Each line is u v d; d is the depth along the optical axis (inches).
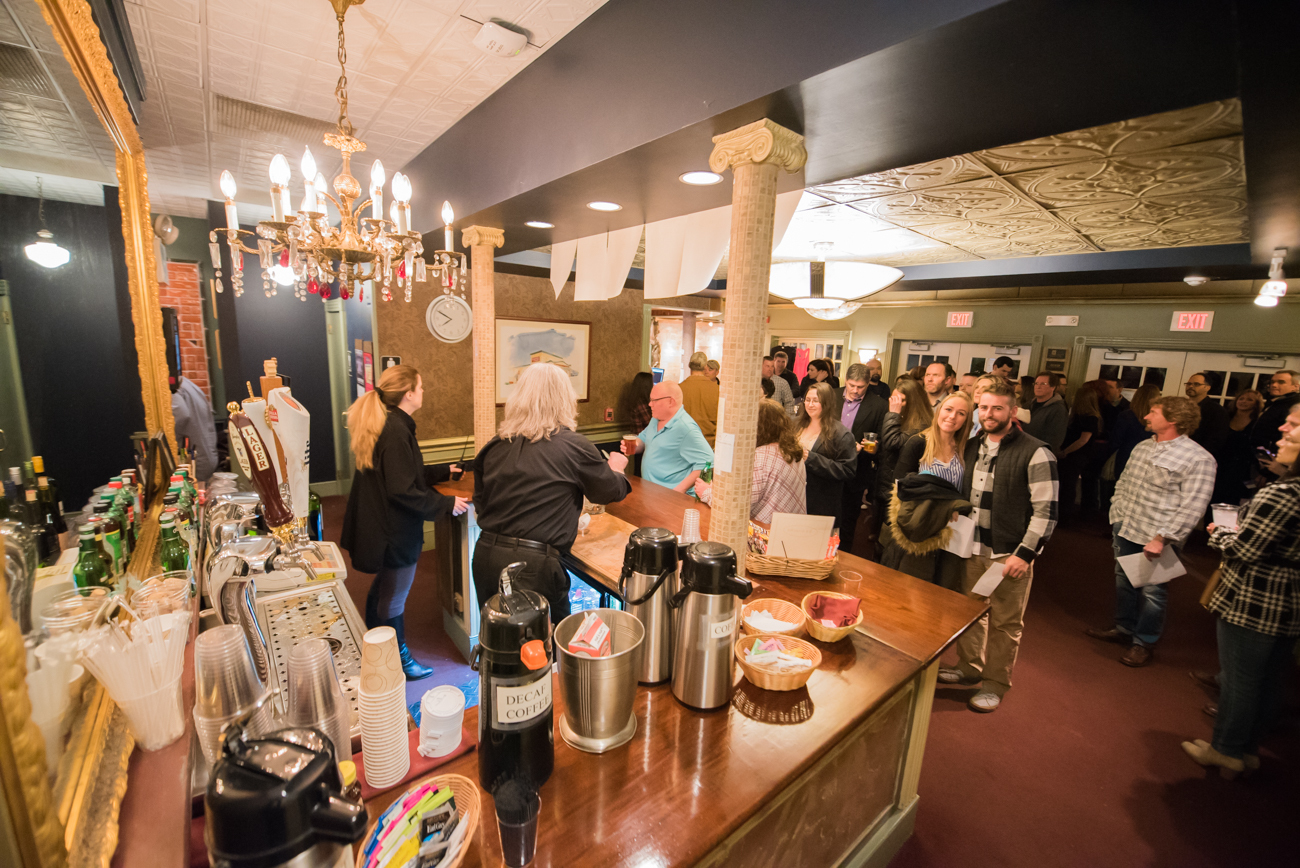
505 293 174.4
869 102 46.6
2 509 35.9
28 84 39.1
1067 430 205.5
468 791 33.0
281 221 61.1
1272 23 31.8
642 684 49.6
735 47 47.9
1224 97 44.0
